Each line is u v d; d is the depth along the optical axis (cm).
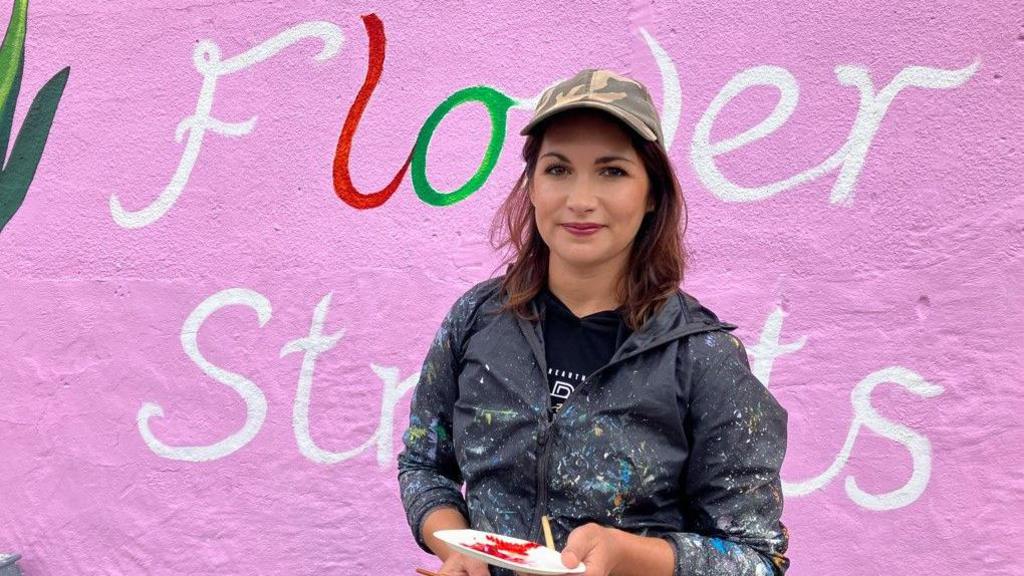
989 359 287
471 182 330
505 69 329
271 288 342
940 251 292
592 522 172
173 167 352
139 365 350
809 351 300
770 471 175
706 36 313
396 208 335
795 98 306
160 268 351
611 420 173
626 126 176
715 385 173
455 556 180
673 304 180
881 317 295
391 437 329
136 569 344
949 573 286
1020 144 288
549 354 184
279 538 335
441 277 329
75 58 362
